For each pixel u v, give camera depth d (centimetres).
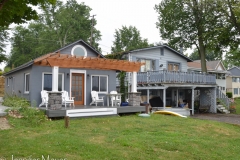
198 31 2483
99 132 916
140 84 2025
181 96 2431
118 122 1120
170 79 1905
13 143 682
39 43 4322
